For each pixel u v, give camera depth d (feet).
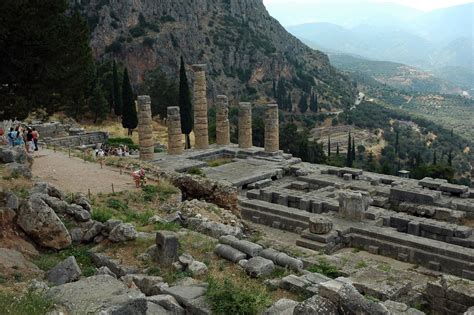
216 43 600.39
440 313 54.13
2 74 63.52
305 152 261.24
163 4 544.62
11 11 59.21
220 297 40.91
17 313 32.76
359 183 121.08
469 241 86.22
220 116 166.40
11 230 52.65
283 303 39.50
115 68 279.69
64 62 68.85
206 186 89.10
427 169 193.57
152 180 89.92
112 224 57.41
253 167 138.10
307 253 66.69
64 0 67.77
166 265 50.55
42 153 109.29
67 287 36.32
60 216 58.29
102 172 92.79
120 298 33.94
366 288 53.36
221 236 60.80
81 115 268.00
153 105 309.22
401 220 93.09
